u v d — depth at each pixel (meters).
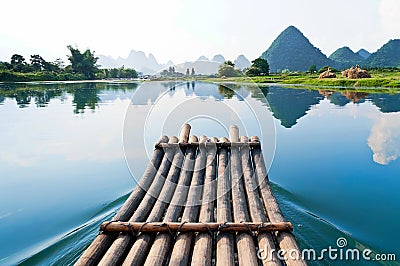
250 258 2.19
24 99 17.59
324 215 3.70
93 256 2.23
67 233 3.47
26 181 5.07
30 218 3.85
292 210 3.74
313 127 8.87
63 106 14.24
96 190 4.64
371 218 3.62
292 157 6.00
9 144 7.37
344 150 6.50
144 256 2.29
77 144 7.30
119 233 2.53
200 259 2.18
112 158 6.14
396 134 7.88
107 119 10.64
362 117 10.36
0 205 4.23
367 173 5.14
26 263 2.90
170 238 2.49
